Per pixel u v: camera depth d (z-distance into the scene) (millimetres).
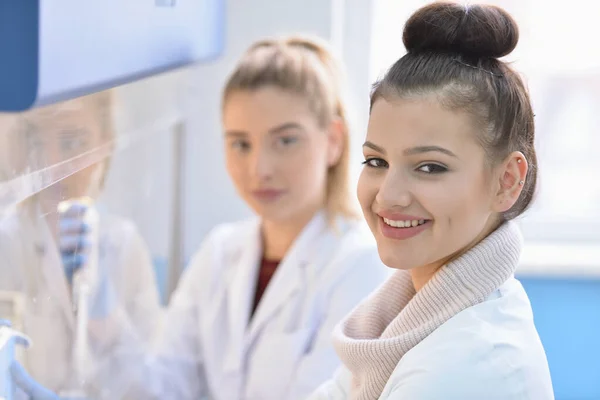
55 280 1134
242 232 1662
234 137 1494
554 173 2332
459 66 816
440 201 806
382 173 841
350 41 2115
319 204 1533
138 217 1586
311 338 1490
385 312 935
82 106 927
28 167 759
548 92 2281
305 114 1462
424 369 794
